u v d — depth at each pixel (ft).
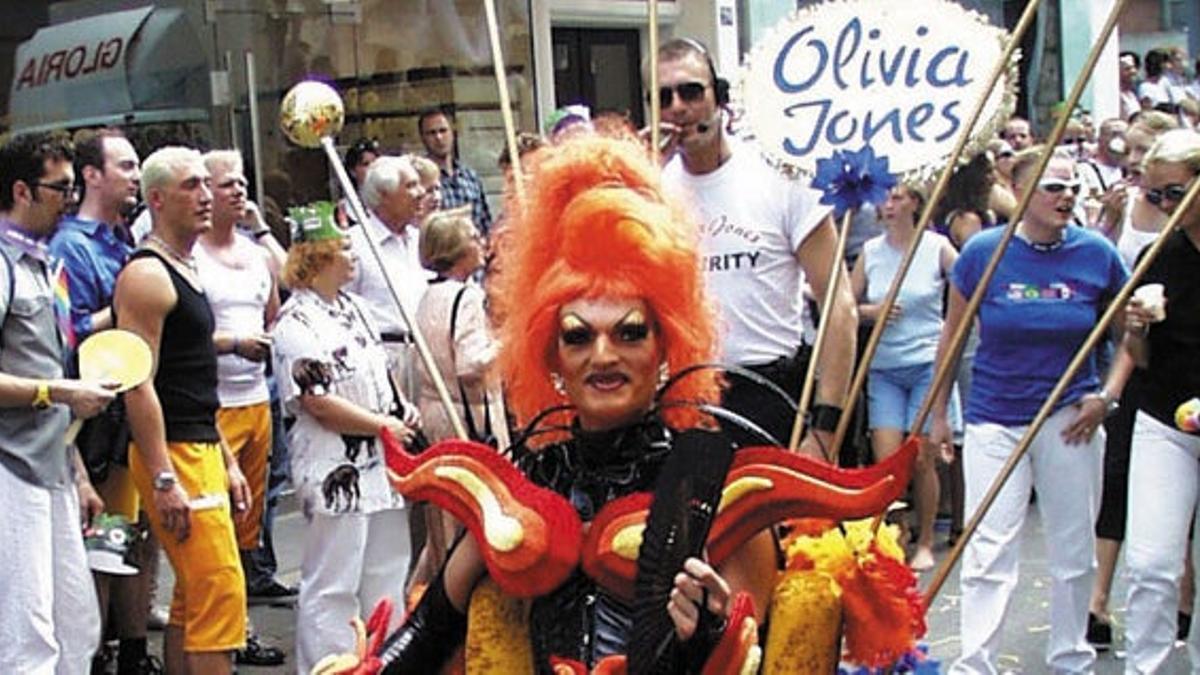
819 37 10.69
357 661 8.51
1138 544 16.08
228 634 15.92
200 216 15.85
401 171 19.83
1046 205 16.30
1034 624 21.03
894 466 7.91
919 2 10.46
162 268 15.58
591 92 35.14
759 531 8.04
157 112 27.50
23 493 14.17
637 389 7.93
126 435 17.25
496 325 8.54
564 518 8.02
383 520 17.42
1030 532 25.64
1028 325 16.34
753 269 12.80
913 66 10.44
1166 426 15.92
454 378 17.52
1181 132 15.89
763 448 8.04
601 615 7.96
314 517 17.06
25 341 14.34
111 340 14.30
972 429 16.79
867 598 8.29
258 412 19.38
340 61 29.43
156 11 27.53
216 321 18.74
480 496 8.21
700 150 12.84
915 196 22.53
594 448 8.13
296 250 16.94
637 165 8.13
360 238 19.57
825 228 12.70
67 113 26.76
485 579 8.41
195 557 15.74
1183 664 18.83
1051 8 47.52
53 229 15.57
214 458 16.02
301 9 28.89
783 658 8.11
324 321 16.96
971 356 23.71
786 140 10.67
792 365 12.90
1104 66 48.11
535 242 8.13
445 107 31.04
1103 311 16.49
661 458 8.03
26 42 26.37
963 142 9.41
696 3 36.60
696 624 7.24
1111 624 19.70
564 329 7.93
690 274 8.00
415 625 8.70
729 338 12.80
